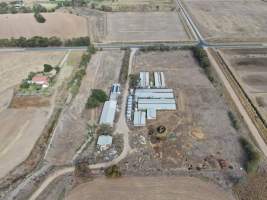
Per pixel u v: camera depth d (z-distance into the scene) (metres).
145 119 67.69
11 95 78.19
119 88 79.75
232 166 55.16
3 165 56.78
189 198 48.84
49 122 68.12
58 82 84.00
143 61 96.00
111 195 49.81
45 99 76.50
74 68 91.56
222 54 98.25
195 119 67.81
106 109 70.69
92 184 52.19
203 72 88.31
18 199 50.06
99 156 58.34
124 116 69.56
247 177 52.75
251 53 98.38
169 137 62.50
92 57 99.56
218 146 59.97
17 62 96.12
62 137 63.75
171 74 87.56
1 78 86.56
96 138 63.19
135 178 53.00
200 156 57.59
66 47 107.12
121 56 99.75
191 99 75.19
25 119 69.25
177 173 53.88
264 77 84.00
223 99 74.75
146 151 59.16
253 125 65.31
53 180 53.41
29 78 84.75
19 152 59.81
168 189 50.59
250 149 57.19
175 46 105.00
